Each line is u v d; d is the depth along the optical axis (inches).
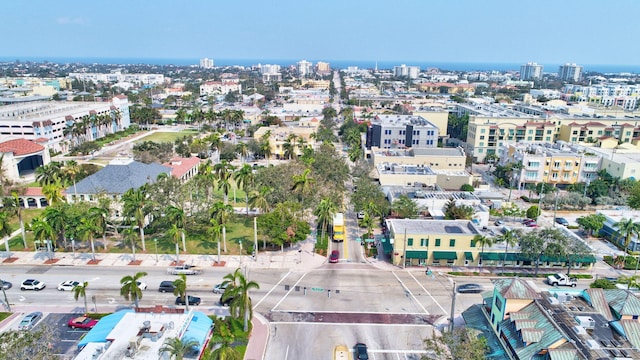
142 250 3604.8
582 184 5324.8
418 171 5211.6
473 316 2470.5
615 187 5226.4
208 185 4377.5
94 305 2716.5
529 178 5669.3
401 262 3449.8
